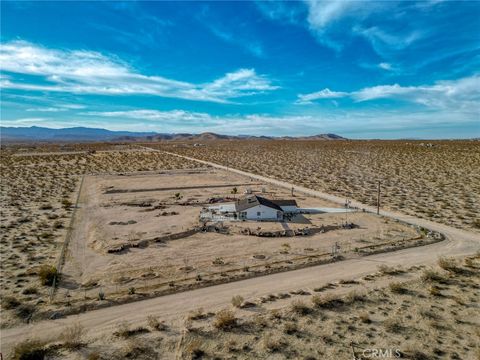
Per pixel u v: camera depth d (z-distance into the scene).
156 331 21.59
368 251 35.81
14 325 22.39
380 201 60.66
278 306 24.53
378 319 22.75
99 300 25.58
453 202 58.78
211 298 25.92
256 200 50.22
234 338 20.80
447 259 33.16
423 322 22.31
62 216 50.38
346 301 25.11
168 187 74.62
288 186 75.75
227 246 37.81
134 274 30.50
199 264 32.72
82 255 35.31
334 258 33.78
